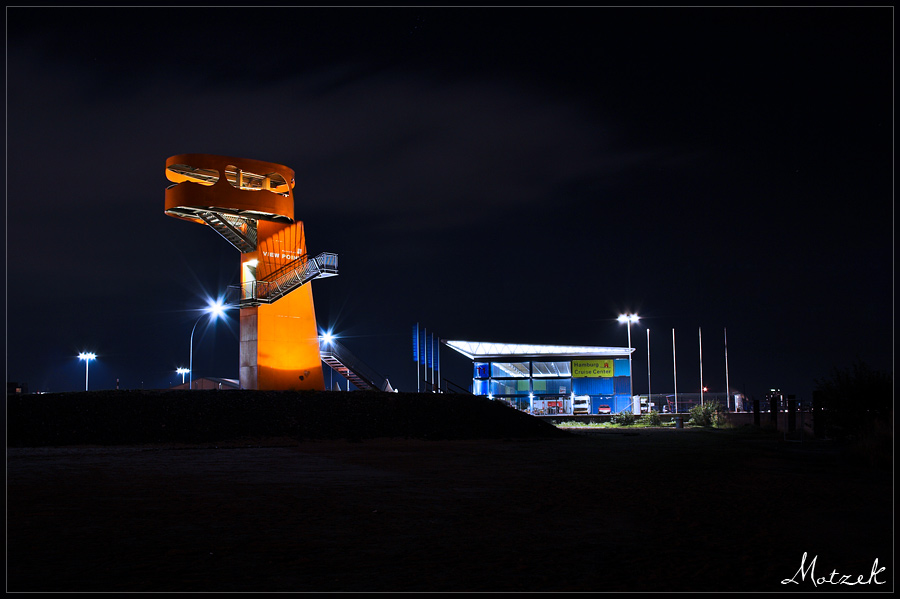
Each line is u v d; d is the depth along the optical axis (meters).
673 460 26.56
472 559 9.87
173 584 8.36
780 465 24.45
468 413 42.69
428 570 9.22
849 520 13.30
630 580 8.80
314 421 37.22
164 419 34.31
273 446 32.25
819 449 32.38
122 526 11.97
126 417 33.75
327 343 50.06
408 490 17.36
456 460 26.27
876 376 33.84
